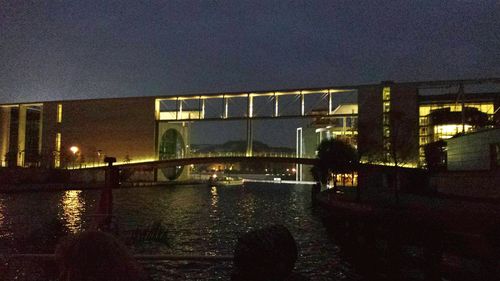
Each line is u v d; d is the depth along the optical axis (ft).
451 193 137.49
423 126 304.30
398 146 181.37
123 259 6.97
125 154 409.49
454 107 304.50
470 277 41.75
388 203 107.14
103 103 419.13
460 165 139.33
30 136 462.19
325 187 281.95
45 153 428.15
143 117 407.85
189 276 53.11
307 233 111.24
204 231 112.37
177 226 123.54
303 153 513.45
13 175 309.01
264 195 323.37
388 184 226.99
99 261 6.77
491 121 260.42
